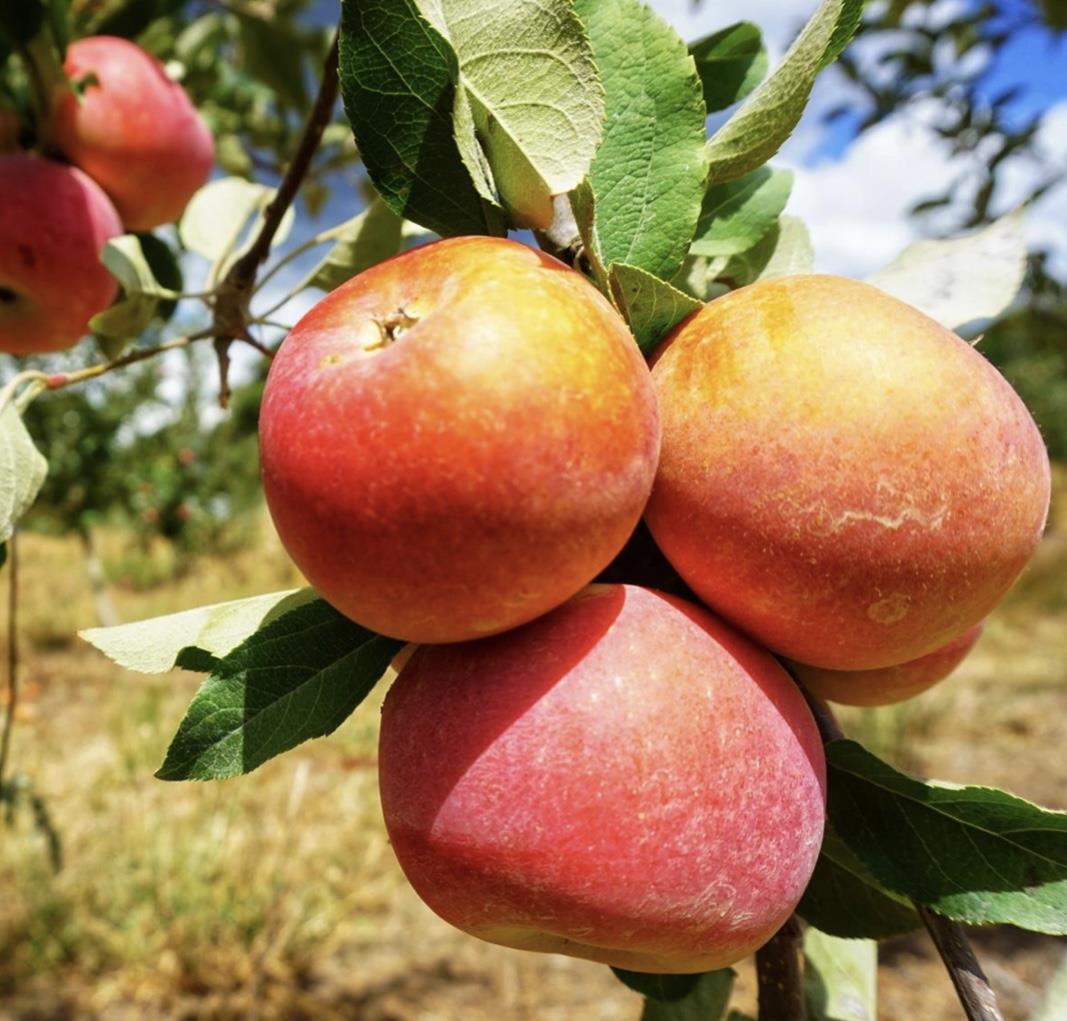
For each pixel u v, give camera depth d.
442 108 0.17
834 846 0.20
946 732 1.43
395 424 0.13
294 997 0.82
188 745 0.16
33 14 0.31
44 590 2.22
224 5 0.50
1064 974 0.18
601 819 0.14
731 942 0.16
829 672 0.20
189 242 0.32
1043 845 0.16
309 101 0.52
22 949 0.85
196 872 0.88
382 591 0.14
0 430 0.24
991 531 0.15
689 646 0.15
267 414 0.14
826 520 0.15
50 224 0.30
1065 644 2.02
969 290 0.22
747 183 0.21
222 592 2.27
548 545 0.14
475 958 0.91
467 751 0.15
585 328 0.14
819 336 0.15
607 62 0.18
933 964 0.90
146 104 0.33
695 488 0.15
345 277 0.28
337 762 1.19
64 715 1.38
